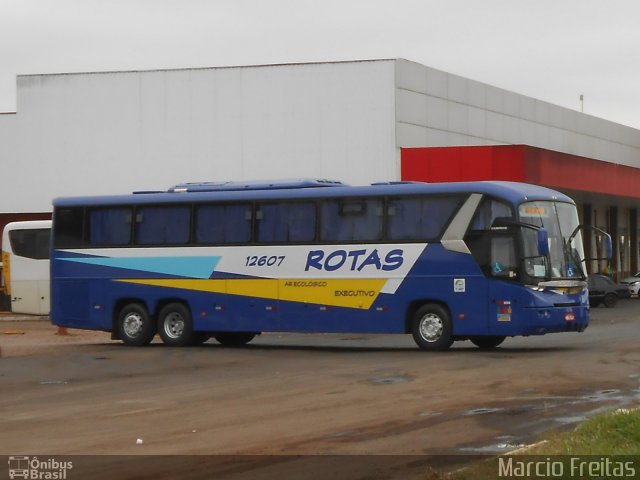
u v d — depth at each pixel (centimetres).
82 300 3019
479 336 2656
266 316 2800
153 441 1335
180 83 5272
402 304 2641
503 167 4466
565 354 2427
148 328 2947
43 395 1862
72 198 3053
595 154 7338
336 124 5022
